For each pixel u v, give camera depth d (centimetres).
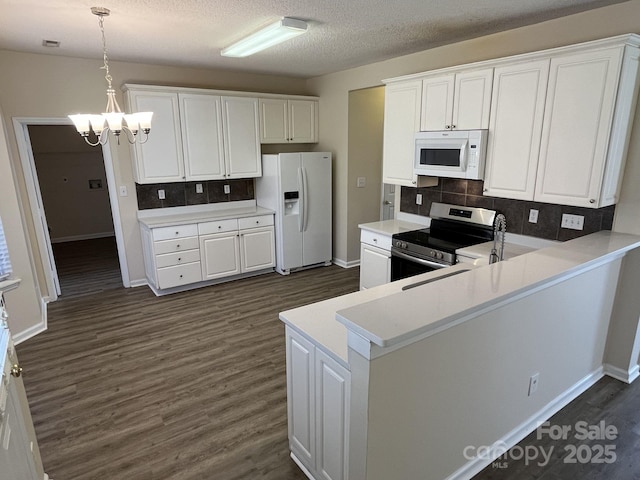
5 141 341
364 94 512
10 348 170
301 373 192
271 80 536
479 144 301
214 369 303
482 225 340
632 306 270
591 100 243
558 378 246
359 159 528
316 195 523
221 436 233
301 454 206
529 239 315
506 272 202
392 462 165
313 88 555
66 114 413
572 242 253
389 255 370
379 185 557
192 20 286
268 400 265
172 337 355
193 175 466
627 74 234
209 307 420
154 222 442
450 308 158
